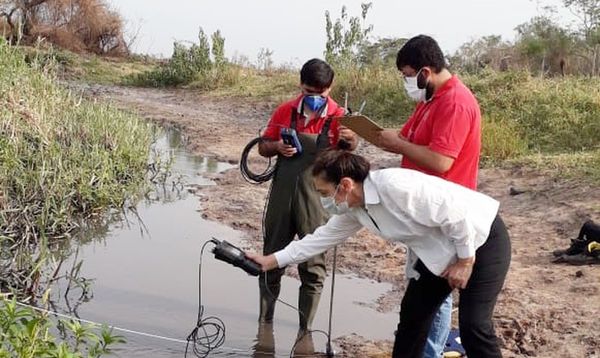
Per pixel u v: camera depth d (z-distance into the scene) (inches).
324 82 210.1
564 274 270.1
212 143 575.2
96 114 428.8
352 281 278.2
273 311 233.6
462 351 205.6
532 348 215.0
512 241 312.2
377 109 681.6
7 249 278.1
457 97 168.2
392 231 158.2
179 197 402.9
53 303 240.2
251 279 275.1
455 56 934.4
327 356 214.2
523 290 255.8
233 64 1029.8
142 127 468.8
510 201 370.3
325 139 212.1
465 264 153.0
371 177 157.1
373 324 239.0
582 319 231.8
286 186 215.8
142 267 283.1
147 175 435.2
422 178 154.9
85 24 1327.5
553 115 525.3
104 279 266.5
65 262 283.9
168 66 1039.6
